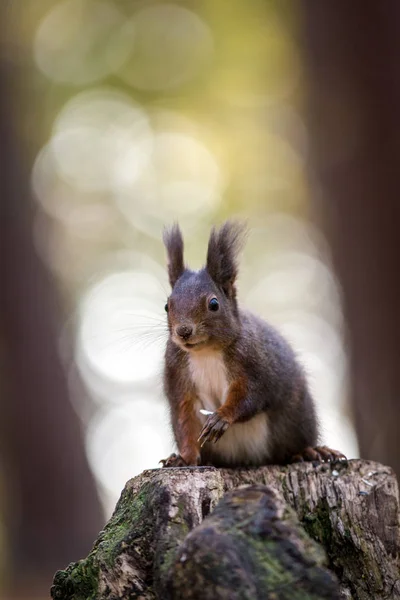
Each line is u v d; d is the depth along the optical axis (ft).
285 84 65.87
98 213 74.08
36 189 67.97
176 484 20.31
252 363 26.02
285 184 71.00
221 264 26.61
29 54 67.41
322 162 46.47
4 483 61.62
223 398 26.66
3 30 64.69
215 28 68.85
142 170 74.08
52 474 61.31
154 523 20.07
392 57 45.34
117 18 70.08
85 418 68.28
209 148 72.90
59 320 65.16
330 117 46.14
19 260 63.00
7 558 60.18
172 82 71.77
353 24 45.80
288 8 60.44
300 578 16.83
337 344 52.75
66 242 73.51
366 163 45.68
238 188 72.38
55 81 71.56
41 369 62.28
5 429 61.62
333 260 46.85
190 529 19.93
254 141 71.41
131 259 74.59
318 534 23.54
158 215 74.08
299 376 28.02
